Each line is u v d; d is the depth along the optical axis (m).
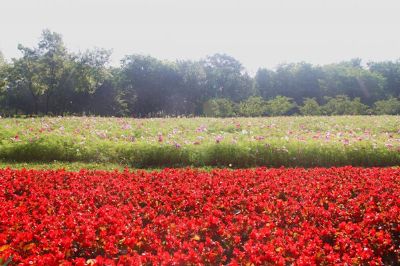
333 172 11.38
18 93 64.56
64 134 17.17
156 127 21.50
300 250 5.68
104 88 69.00
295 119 27.06
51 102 64.81
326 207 8.45
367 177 10.43
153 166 14.60
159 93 76.69
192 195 8.41
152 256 5.29
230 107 52.94
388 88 79.56
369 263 5.43
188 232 6.41
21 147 14.95
